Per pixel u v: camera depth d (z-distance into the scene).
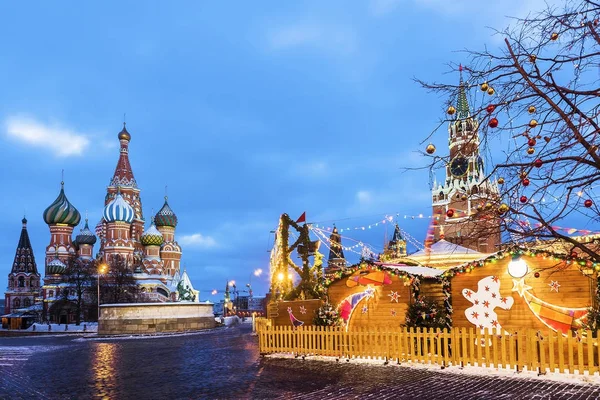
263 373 17.88
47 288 109.12
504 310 18.47
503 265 18.64
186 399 13.97
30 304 140.50
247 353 24.83
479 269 19.11
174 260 136.75
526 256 18.16
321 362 19.80
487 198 5.75
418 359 18.47
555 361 17.22
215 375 18.09
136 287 98.25
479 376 15.76
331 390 14.34
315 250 31.19
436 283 21.59
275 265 34.41
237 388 15.22
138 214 132.38
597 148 5.27
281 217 30.97
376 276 21.52
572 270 17.34
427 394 13.45
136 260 120.94
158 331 51.97
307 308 24.27
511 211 5.59
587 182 5.33
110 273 96.50
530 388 13.80
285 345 22.19
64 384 17.61
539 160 5.38
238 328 59.38
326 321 21.98
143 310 51.97
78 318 86.19
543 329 17.67
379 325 21.22
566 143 5.42
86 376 19.45
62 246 125.94
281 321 24.97
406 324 19.95
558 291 17.53
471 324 19.06
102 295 92.00
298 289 29.00
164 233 137.38
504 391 13.54
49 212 125.44
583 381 14.48
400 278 20.91
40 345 40.34
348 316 21.94
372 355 19.56
